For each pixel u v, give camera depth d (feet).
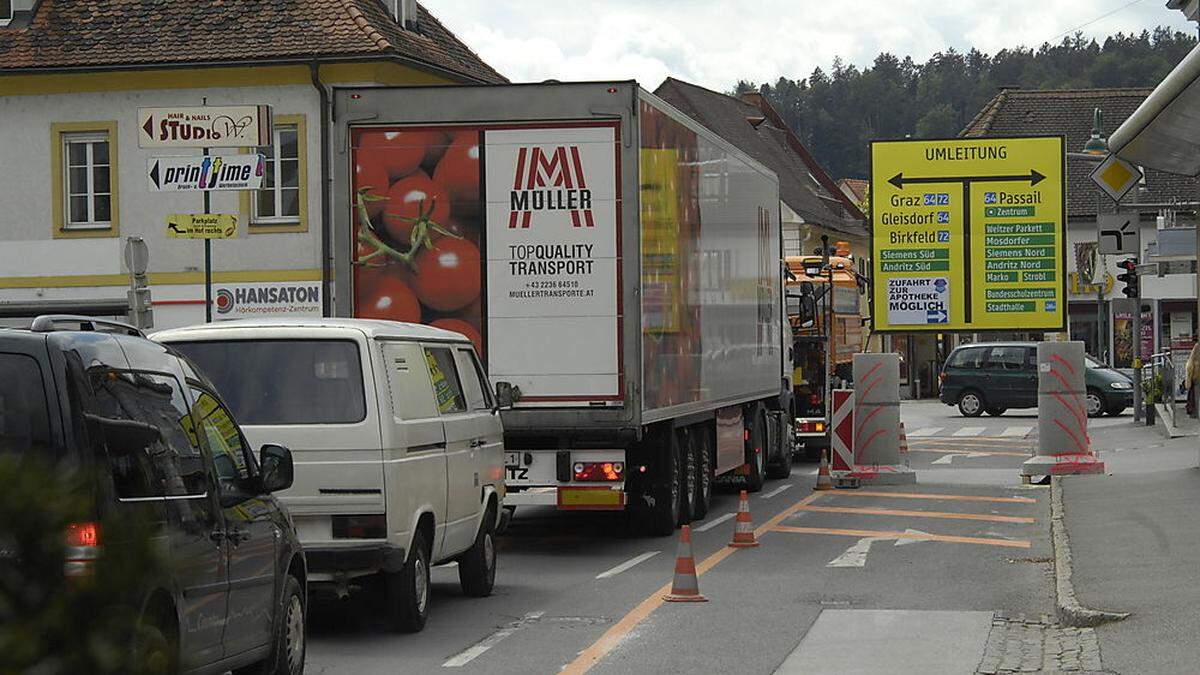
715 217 66.54
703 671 33.30
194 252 116.98
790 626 39.06
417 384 39.63
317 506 36.68
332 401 37.11
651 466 59.77
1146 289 216.95
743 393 73.72
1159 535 52.54
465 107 53.93
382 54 114.32
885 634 37.73
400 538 37.14
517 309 53.88
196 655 24.72
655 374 55.62
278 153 115.96
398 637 37.86
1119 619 37.24
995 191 103.55
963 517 66.23
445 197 54.08
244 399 37.22
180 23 118.42
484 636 37.96
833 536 59.57
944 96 517.96
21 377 22.16
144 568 13.99
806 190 268.41
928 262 104.17
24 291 118.73
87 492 13.89
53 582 13.48
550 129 53.62
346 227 54.34
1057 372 82.79
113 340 24.26
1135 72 460.55
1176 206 85.66
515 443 55.62
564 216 53.62
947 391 163.53
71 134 118.21
